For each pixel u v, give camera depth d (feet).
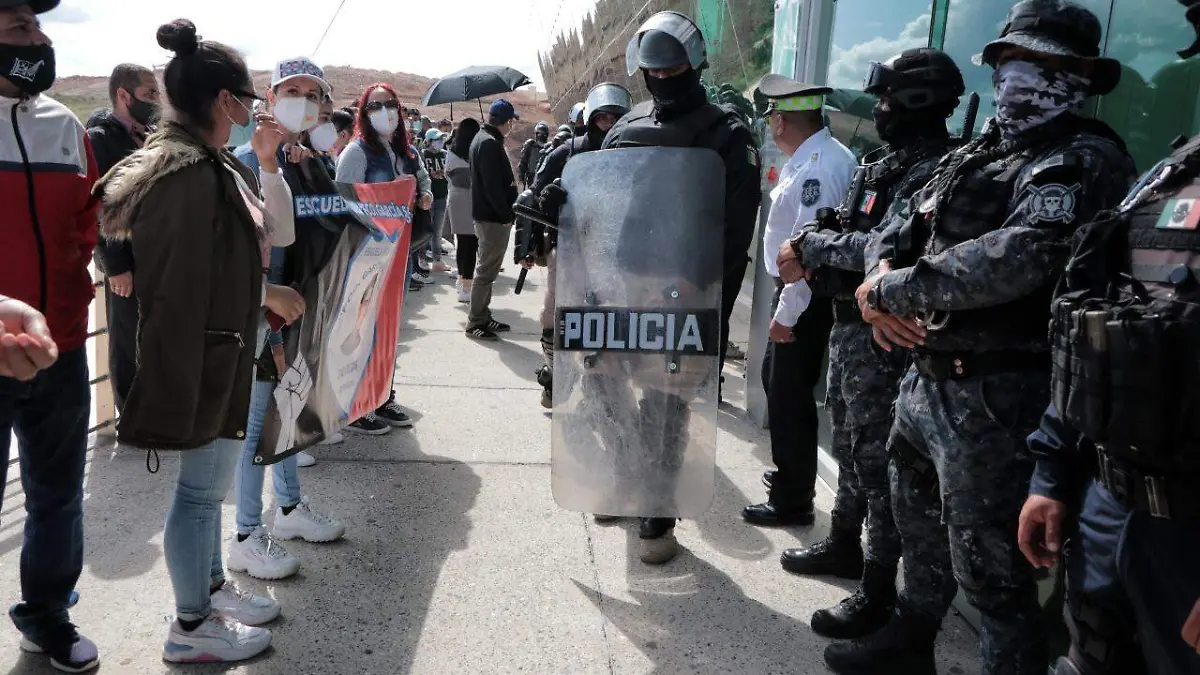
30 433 7.47
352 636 8.53
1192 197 4.23
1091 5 7.66
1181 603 4.30
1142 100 7.13
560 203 9.51
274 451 9.51
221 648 7.88
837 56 13.47
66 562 7.69
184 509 7.70
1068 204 5.35
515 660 8.26
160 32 6.64
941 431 6.24
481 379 17.92
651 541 10.31
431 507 11.69
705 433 9.50
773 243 10.71
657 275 9.27
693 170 9.16
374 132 14.42
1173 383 4.09
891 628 7.88
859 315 8.48
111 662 7.90
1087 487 5.08
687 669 8.23
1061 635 7.67
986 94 9.07
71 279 7.54
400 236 11.40
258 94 7.32
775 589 9.84
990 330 5.90
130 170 6.54
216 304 6.84
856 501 9.78
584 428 9.68
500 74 31.65
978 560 6.16
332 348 10.30
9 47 6.73
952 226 6.04
